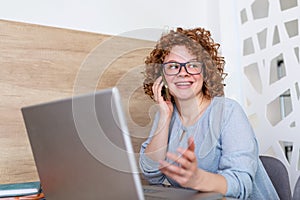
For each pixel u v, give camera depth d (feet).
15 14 5.32
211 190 3.37
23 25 5.32
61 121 2.62
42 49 5.45
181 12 7.28
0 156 5.00
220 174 3.76
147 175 3.53
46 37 5.50
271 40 7.34
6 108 5.09
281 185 4.89
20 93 5.21
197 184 3.29
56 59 5.56
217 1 7.47
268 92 7.34
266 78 7.39
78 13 5.90
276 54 7.24
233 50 7.54
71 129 2.56
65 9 5.78
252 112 7.55
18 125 5.16
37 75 5.37
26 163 5.19
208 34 4.88
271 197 4.51
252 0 7.75
